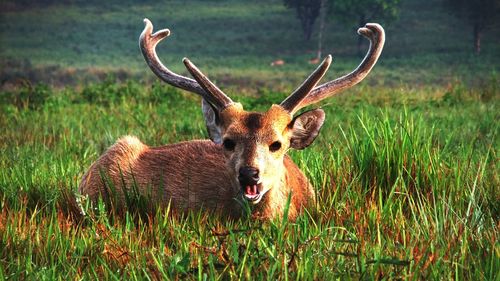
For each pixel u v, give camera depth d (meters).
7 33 167.62
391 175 12.43
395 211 11.26
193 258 9.34
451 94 32.56
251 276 8.69
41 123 23.73
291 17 181.38
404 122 13.91
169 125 22.22
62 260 9.55
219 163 12.08
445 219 10.38
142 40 12.31
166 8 195.38
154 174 12.48
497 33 158.75
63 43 158.88
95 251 9.74
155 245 10.43
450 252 9.14
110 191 12.43
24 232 10.45
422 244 9.48
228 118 10.95
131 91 32.22
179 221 11.74
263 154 10.59
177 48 156.12
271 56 149.75
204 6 197.00
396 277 8.45
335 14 148.75
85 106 29.41
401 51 145.75
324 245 9.48
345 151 14.16
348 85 11.97
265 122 10.82
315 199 11.91
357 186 12.25
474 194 11.76
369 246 9.48
